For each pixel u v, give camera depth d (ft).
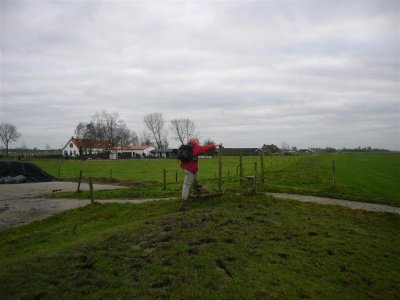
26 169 142.82
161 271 26.35
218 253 30.53
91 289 23.47
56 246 39.37
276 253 32.27
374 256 36.40
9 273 26.37
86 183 130.52
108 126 549.54
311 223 44.78
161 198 76.79
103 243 33.76
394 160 325.01
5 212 70.79
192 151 52.39
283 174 117.39
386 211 59.98
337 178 115.44
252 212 46.57
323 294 25.93
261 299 23.48
